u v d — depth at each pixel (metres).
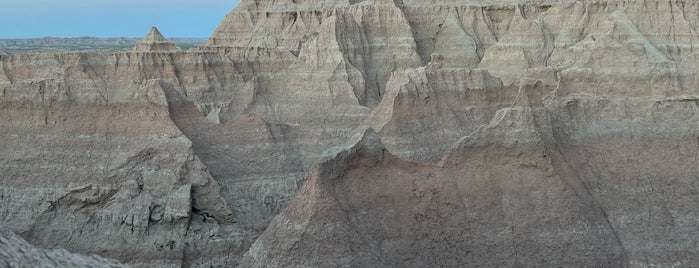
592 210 53.00
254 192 65.69
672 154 59.66
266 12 122.44
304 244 45.66
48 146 62.34
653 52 65.31
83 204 59.59
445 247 48.59
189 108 66.94
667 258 52.97
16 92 64.31
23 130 63.34
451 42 103.81
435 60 74.69
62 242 57.59
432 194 50.31
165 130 61.88
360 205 48.41
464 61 101.69
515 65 91.75
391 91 70.00
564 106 61.25
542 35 94.19
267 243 47.25
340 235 45.84
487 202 50.75
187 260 56.28
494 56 94.19
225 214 60.72
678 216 55.50
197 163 60.62
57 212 59.78
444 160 52.19
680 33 72.94
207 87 92.38
